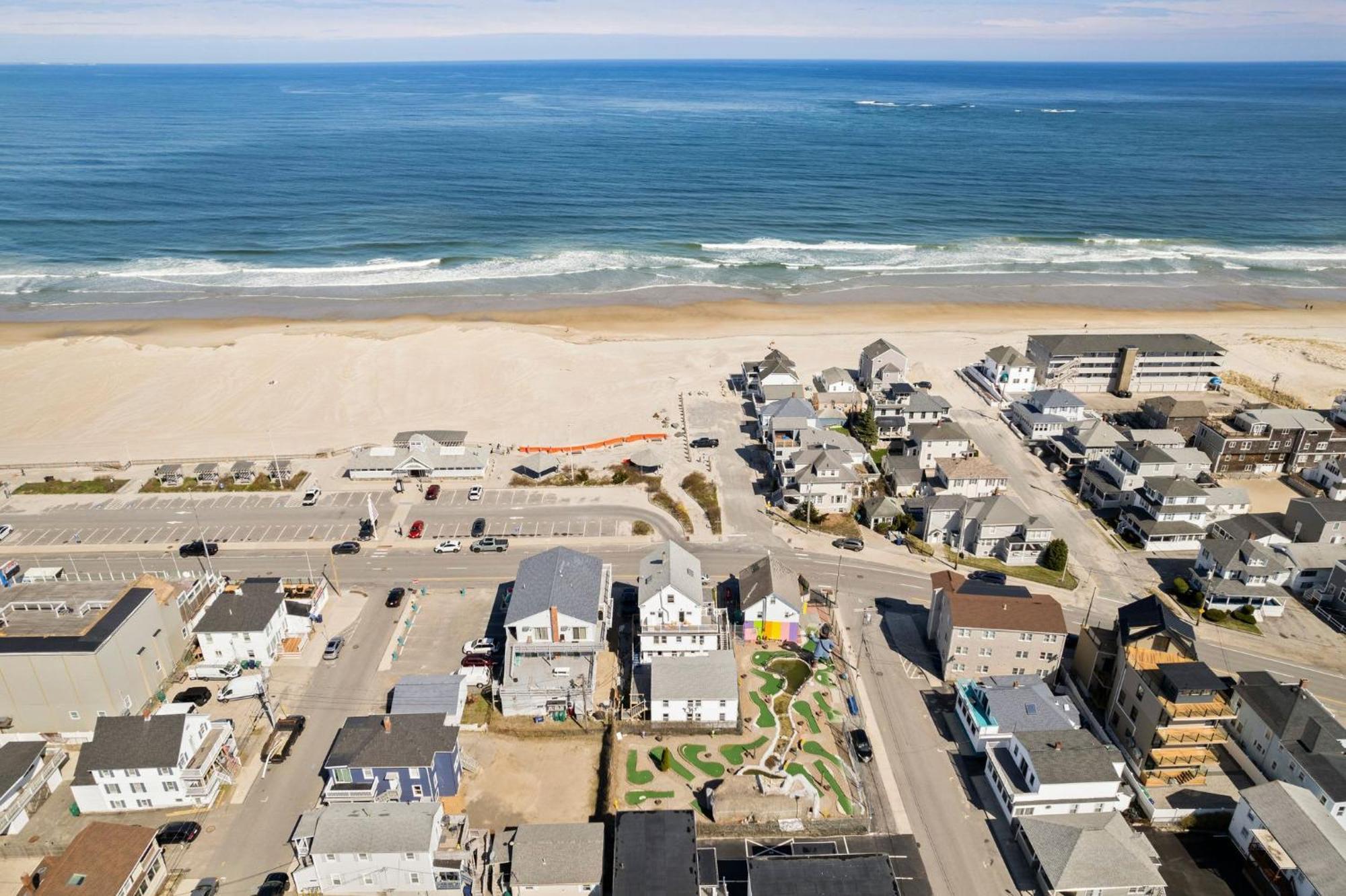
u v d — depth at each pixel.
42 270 191.62
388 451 112.94
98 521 100.12
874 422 120.00
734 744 67.75
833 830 60.09
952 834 60.03
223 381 135.88
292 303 175.75
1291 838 55.72
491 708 71.50
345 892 56.16
